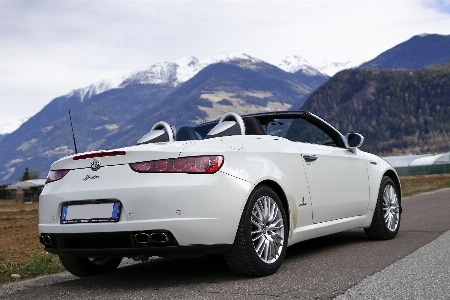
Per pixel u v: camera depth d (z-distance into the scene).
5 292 4.28
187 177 3.93
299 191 4.84
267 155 4.56
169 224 3.85
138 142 4.96
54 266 5.42
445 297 3.31
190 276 4.43
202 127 5.22
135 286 4.13
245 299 3.46
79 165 4.24
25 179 132.88
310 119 5.75
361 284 3.77
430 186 21.55
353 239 6.40
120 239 3.99
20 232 11.84
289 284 3.88
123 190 3.95
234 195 4.05
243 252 4.09
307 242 6.26
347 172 5.68
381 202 6.21
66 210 4.21
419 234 6.54
